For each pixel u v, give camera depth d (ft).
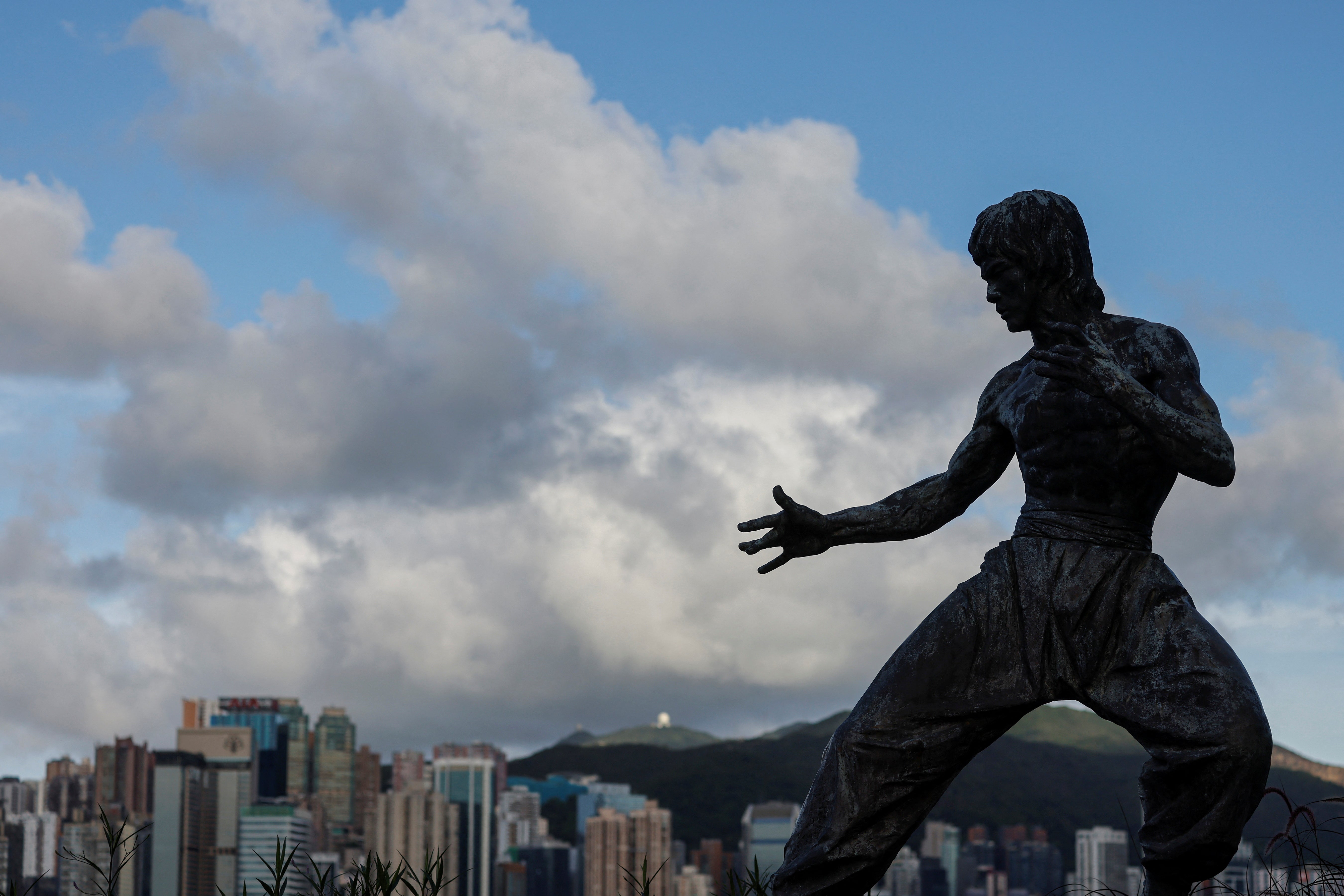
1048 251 14.55
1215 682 13.35
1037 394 14.74
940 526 16.39
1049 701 14.24
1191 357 14.37
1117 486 14.42
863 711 14.56
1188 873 13.46
